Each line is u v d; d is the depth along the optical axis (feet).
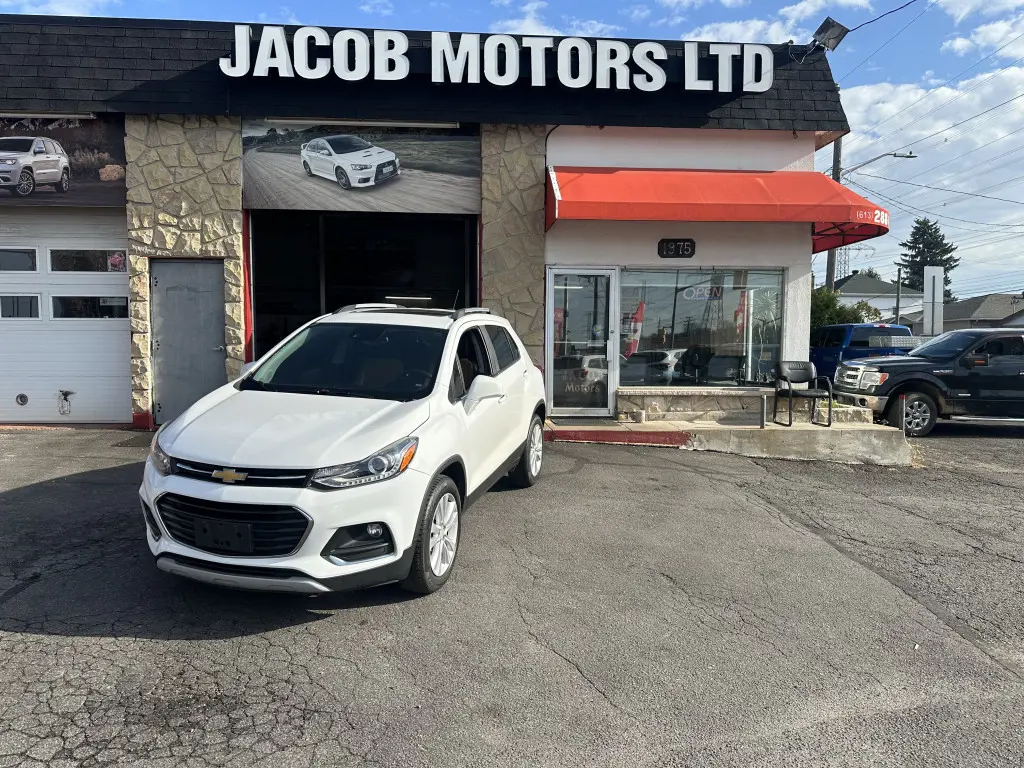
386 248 36.58
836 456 29.58
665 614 13.85
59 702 10.17
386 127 31.71
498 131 32.09
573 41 30.83
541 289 32.63
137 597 13.64
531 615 13.58
